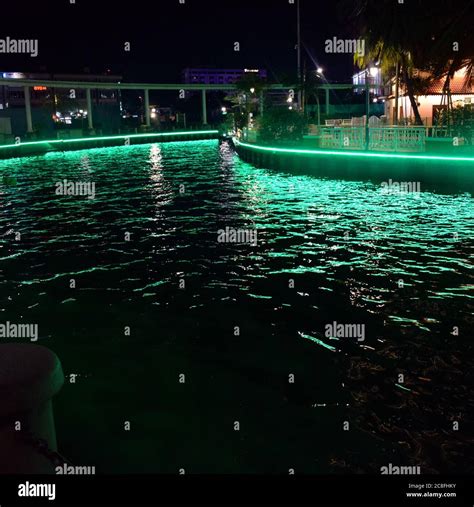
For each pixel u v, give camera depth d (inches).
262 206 676.1
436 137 887.1
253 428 180.4
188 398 201.3
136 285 355.9
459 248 426.6
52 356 87.6
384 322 277.6
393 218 558.9
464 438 172.6
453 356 234.2
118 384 213.6
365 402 196.9
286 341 255.8
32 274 387.9
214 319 288.2
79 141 2298.2
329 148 1023.0
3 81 2352.4
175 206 711.7
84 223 602.9
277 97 3024.1
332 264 394.9
